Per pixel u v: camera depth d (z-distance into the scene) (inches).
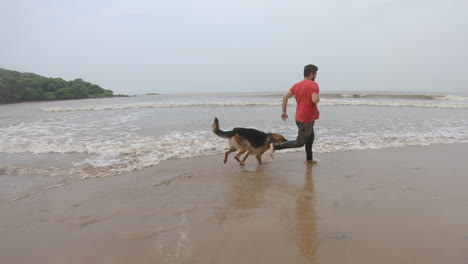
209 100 972.6
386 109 552.1
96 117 472.1
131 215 120.8
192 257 87.7
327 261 84.6
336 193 145.0
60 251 92.8
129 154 227.8
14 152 236.4
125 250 92.6
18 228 109.8
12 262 86.5
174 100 1035.3
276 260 85.4
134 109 622.5
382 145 255.1
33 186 158.6
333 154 228.7
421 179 164.4
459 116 438.9
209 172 185.9
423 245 92.5
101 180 168.4
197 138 284.0
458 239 96.0
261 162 210.1
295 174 179.8
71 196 143.3
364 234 101.3
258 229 107.0
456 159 208.1
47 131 332.5
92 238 101.2
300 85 189.6
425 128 334.0
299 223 111.7
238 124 369.4
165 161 211.2
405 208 124.1
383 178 167.2
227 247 93.7
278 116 451.8
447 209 122.0
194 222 113.7
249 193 147.4
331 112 498.6
